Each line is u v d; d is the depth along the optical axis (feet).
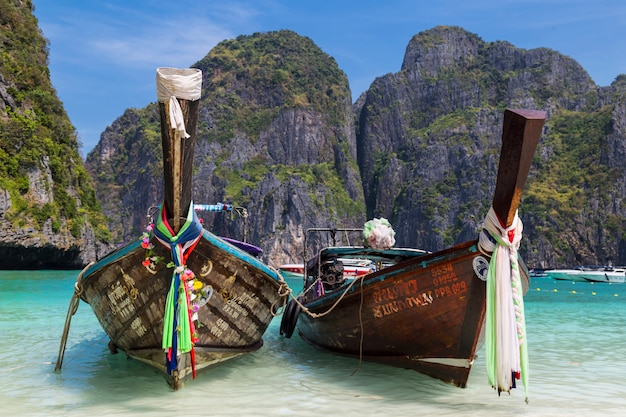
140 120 640.99
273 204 479.41
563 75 574.15
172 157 18.61
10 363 28.81
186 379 23.56
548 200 454.81
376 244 31.30
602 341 39.96
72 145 237.04
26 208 169.27
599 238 433.89
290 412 19.92
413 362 25.61
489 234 20.79
